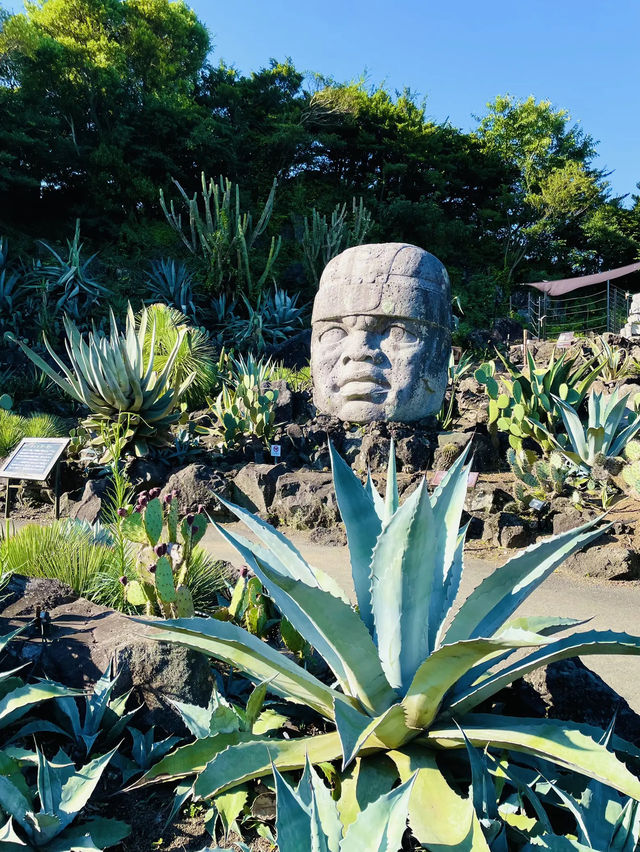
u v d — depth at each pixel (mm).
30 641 2709
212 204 33062
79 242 28109
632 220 38000
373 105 37344
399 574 2092
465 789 2143
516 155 39750
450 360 10352
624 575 5102
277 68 36469
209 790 1939
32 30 30891
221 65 37406
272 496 7562
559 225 37312
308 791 1588
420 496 1997
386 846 1344
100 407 8695
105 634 2818
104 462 8391
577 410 9383
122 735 2496
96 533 5141
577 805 1844
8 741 2305
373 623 2383
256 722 2416
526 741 1873
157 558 2914
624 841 1800
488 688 2057
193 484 7688
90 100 30953
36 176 29797
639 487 6207
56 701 2461
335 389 9508
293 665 2127
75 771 2113
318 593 1871
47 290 19766
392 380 9062
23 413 13945
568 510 6160
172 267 23406
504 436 8781
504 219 37188
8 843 1831
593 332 23078
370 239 32969
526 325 31312
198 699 2580
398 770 2035
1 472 7035
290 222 33125
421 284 9133
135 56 35469
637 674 3314
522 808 2014
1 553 4125
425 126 36906
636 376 10281
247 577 3268
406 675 2168
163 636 2375
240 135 33188
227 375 15414
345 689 2291
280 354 19469
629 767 2334
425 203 33656
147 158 30922
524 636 1613
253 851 1990
